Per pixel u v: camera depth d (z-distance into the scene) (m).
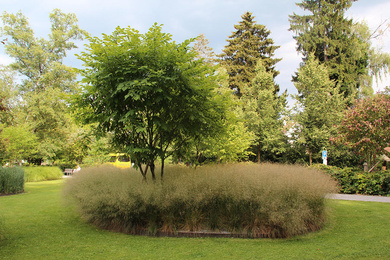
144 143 6.11
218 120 6.66
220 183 5.49
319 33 26.86
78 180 7.22
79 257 4.02
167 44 5.39
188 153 7.90
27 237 5.10
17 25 27.52
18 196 10.55
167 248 4.45
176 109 6.02
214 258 3.96
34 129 24.64
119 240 4.93
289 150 22.50
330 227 5.69
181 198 5.27
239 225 5.22
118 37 5.39
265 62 33.03
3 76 24.53
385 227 5.61
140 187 5.54
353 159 20.94
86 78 5.34
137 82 4.85
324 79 20.56
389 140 11.38
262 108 23.17
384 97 12.38
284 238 5.02
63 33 28.94
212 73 6.26
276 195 5.14
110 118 5.57
